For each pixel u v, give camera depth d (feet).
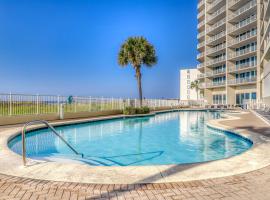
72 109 57.82
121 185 11.83
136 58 84.89
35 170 14.19
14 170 14.24
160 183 12.09
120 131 44.21
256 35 116.88
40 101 48.85
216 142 32.83
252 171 13.96
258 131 31.37
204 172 13.69
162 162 23.12
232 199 10.23
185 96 239.50
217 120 47.65
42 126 38.50
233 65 138.62
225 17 148.46
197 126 51.44
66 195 10.64
